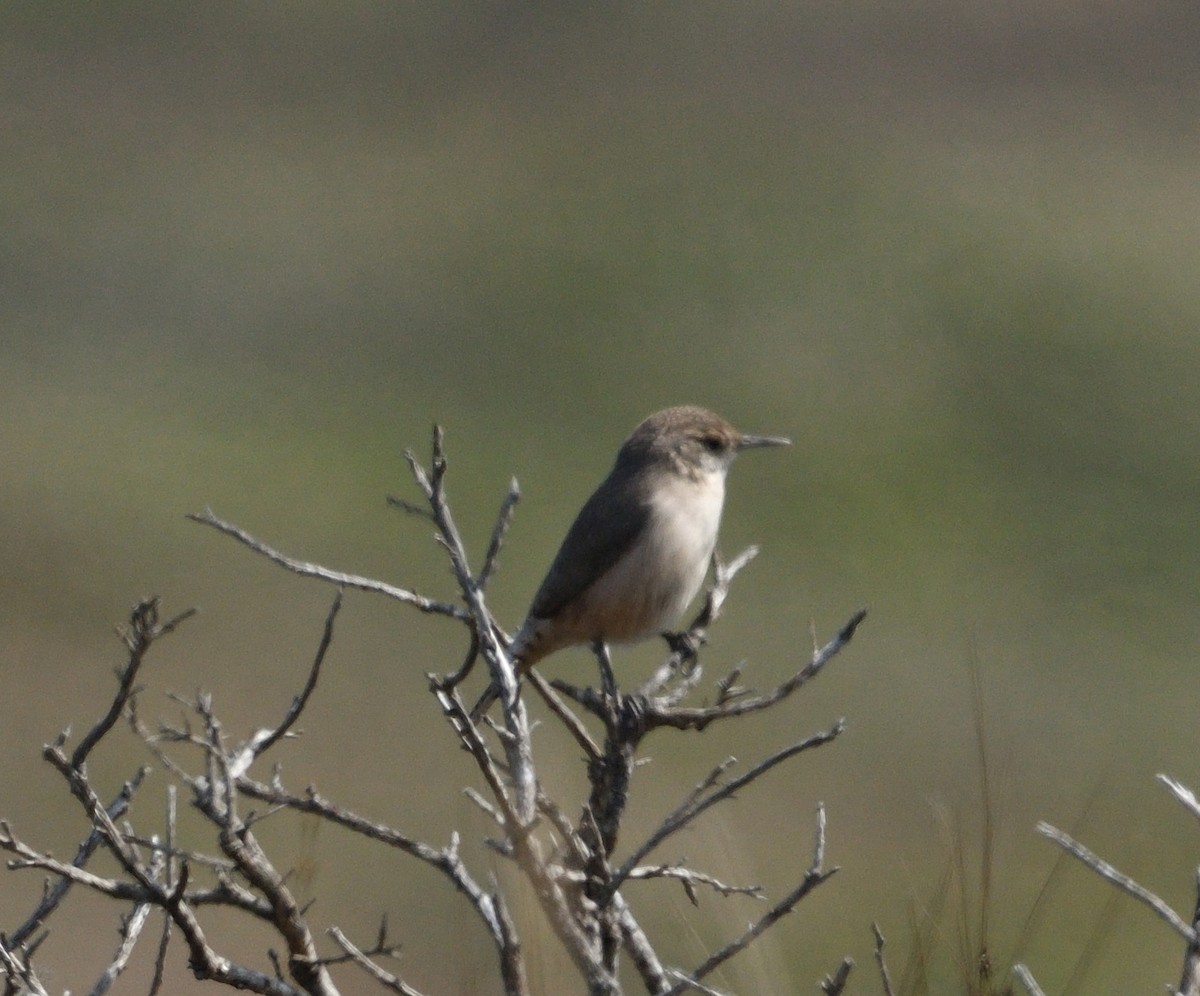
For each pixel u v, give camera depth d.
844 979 6.39
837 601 27.98
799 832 20.50
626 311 38.31
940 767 22.72
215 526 7.27
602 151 46.22
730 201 42.62
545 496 31.11
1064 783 22.61
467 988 6.85
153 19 52.19
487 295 38.88
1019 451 33.16
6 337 36.22
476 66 52.69
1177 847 19.98
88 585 26.72
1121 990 15.43
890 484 31.94
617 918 7.09
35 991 6.89
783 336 37.09
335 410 34.12
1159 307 37.59
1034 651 26.95
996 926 16.30
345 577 7.28
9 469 30.22
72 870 6.50
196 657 24.64
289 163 45.53
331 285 39.28
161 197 42.66
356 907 17.00
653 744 22.58
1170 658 26.80
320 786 20.45
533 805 6.49
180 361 35.81
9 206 41.25
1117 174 44.72
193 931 6.60
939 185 43.59
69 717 22.67
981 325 37.16
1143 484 31.92
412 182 44.81
